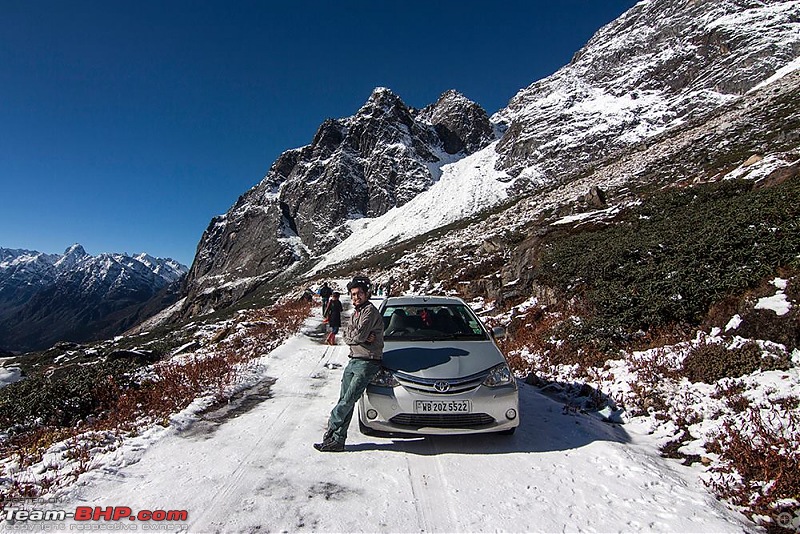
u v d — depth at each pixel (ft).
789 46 224.74
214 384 23.32
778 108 109.50
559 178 239.50
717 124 129.80
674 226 30.71
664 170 99.09
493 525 10.44
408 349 16.47
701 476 12.99
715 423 15.33
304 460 14.06
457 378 14.35
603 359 23.57
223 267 486.79
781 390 15.51
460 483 12.50
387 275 109.91
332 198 436.35
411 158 453.17
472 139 538.47
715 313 21.83
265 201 534.78
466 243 107.55
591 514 10.93
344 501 11.51
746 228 24.84
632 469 13.20
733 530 10.18
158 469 13.46
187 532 10.07
